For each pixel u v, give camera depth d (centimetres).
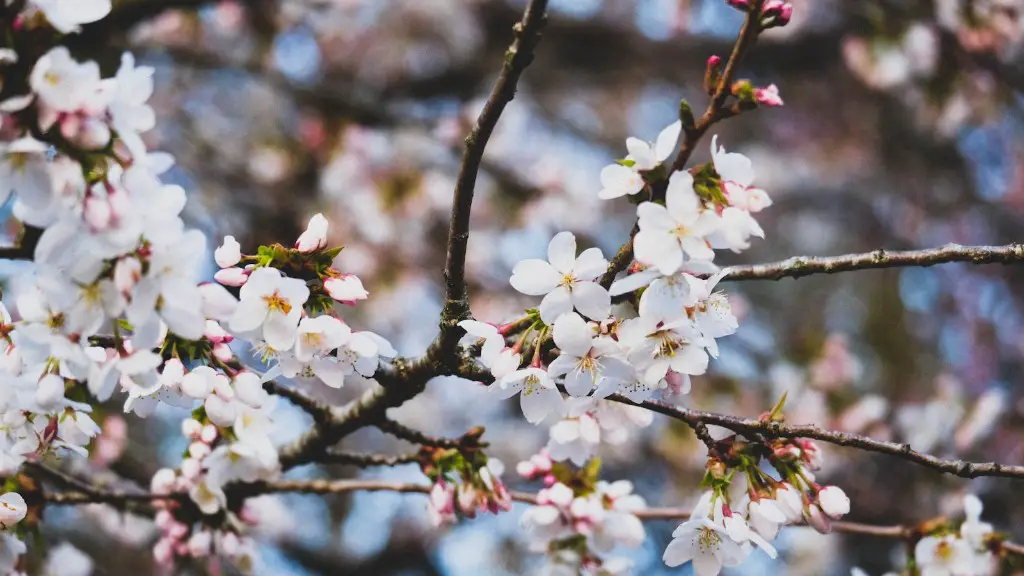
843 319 875
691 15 786
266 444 289
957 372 826
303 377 249
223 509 333
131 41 596
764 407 707
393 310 662
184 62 652
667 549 251
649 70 825
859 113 881
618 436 298
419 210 680
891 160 884
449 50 766
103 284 199
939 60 666
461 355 266
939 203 877
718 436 646
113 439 412
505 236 706
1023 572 350
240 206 689
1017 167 870
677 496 685
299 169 707
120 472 453
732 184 216
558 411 241
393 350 242
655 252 210
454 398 729
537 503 302
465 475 296
